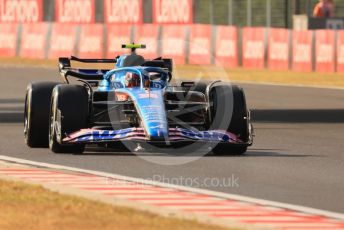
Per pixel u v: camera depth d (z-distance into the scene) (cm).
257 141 5197
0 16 14925
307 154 4600
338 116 6869
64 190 3394
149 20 14550
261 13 13775
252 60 12175
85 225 2733
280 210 3055
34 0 14850
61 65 4862
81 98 4412
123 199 3219
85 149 4631
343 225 2812
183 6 14050
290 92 9188
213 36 12406
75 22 14688
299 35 11731
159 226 2722
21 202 3094
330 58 11488
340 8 13438
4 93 8775
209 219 2872
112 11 14550
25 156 4394
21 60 13400
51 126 4522
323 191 3484
